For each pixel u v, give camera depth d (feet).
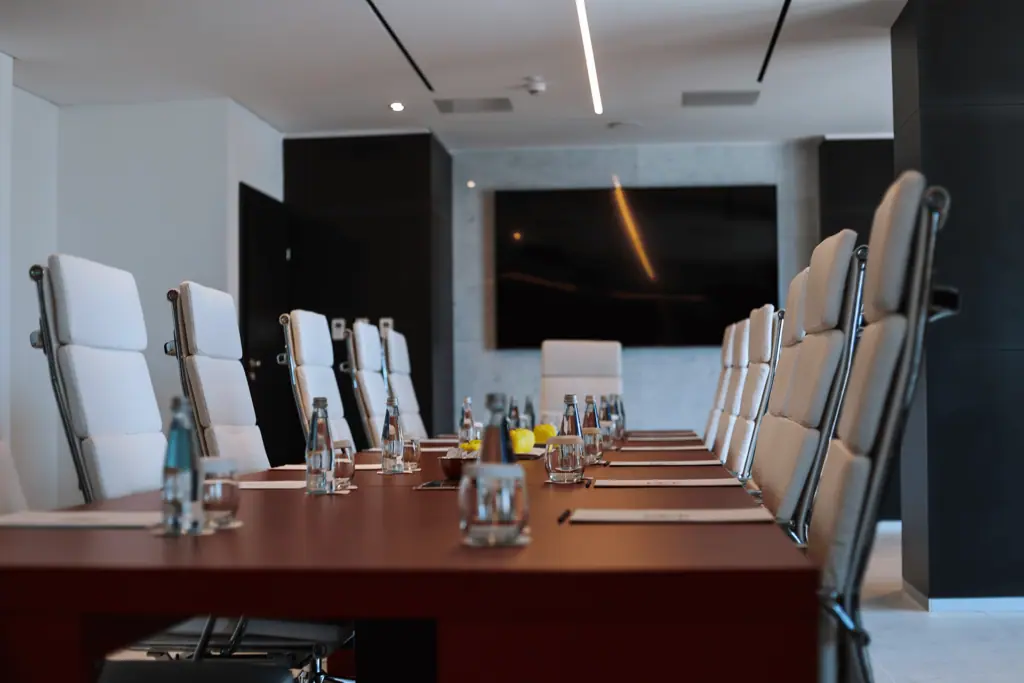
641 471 8.66
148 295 23.30
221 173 23.17
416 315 26.07
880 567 18.93
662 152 27.96
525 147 28.32
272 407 25.04
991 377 15.28
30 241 22.72
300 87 22.35
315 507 6.14
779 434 8.46
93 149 23.61
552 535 4.75
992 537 15.23
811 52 20.08
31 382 22.44
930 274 4.85
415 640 7.64
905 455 16.48
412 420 17.81
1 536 4.83
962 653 12.57
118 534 4.89
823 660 5.21
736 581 3.72
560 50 19.88
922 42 15.62
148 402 8.64
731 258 27.35
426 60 20.49
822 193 26.94
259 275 24.47
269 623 7.50
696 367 27.76
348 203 26.40
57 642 3.92
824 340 7.25
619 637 3.75
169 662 6.11
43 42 19.20
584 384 20.57
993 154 15.42
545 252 27.94
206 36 18.93
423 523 5.30
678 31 18.80
